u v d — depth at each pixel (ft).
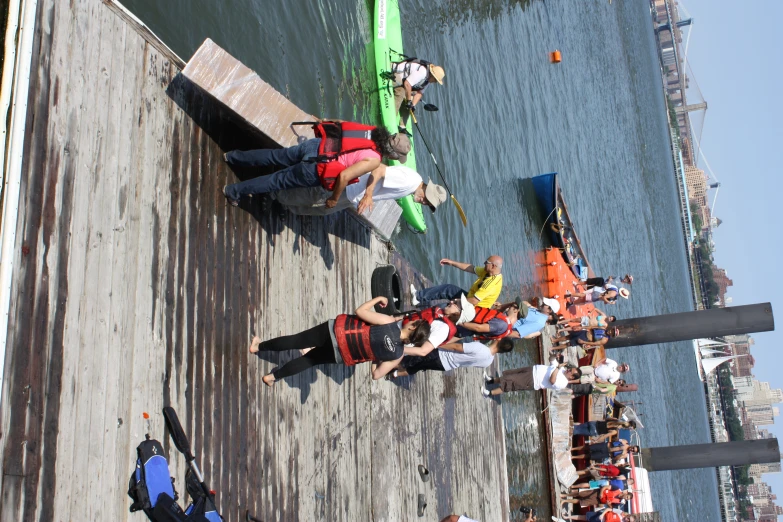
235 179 18.76
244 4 23.32
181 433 14.79
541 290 54.19
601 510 43.45
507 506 37.32
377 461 24.09
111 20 14.78
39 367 12.03
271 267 19.84
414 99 33.50
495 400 38.40
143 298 14.84
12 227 11.74
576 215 77.36
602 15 121.19
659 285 148.77
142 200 15.25
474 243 42.73
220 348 17.12
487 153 47.50
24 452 11.46
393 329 18.26
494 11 52.85
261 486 17.74
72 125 13.51
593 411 49.14
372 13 33.83
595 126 98.27
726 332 47.98
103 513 12.91
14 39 12.27
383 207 26.76
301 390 20.15
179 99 16.87
